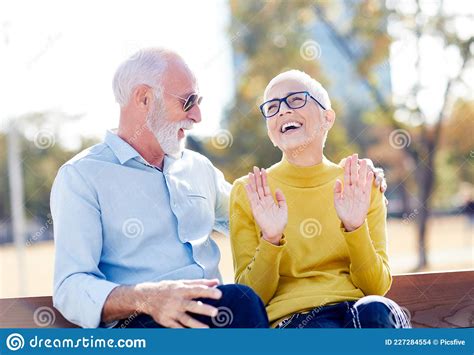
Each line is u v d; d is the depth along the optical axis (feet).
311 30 43.88
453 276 10.62
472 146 46.34
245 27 43.80
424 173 47.88
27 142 51.88
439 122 45.44
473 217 58.85
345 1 43.32
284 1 43.73
